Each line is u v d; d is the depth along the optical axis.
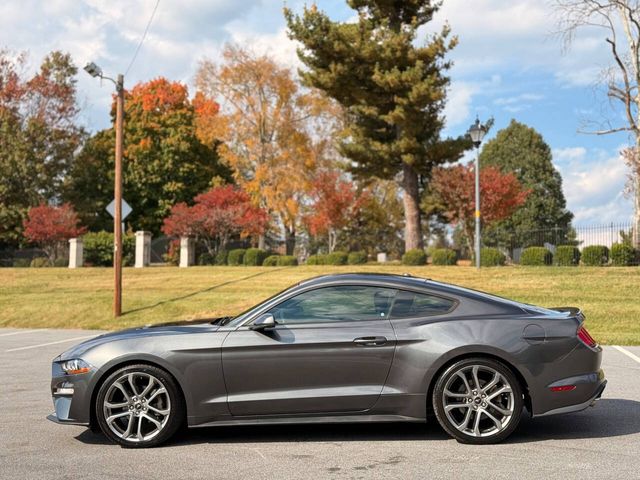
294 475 4.84
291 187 47.16
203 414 5.73
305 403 5.70
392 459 5.23
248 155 48.38
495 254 29.98
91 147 54.38
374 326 5.80
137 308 21.42
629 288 21.09
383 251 53.62
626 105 30.45
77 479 4.82
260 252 38.12
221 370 5.73
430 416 6.06
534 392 5.64
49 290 26.95
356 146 35.28
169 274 30.73
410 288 6.00
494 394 5.66
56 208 43.28
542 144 63.66
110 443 5.92
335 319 5.88
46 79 50.66
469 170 35.38
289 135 47.25
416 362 5.68
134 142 56.69
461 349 5.64
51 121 50.41
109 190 55.59
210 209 40.88
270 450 5.58
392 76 31.75
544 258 28.75
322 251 55.81
